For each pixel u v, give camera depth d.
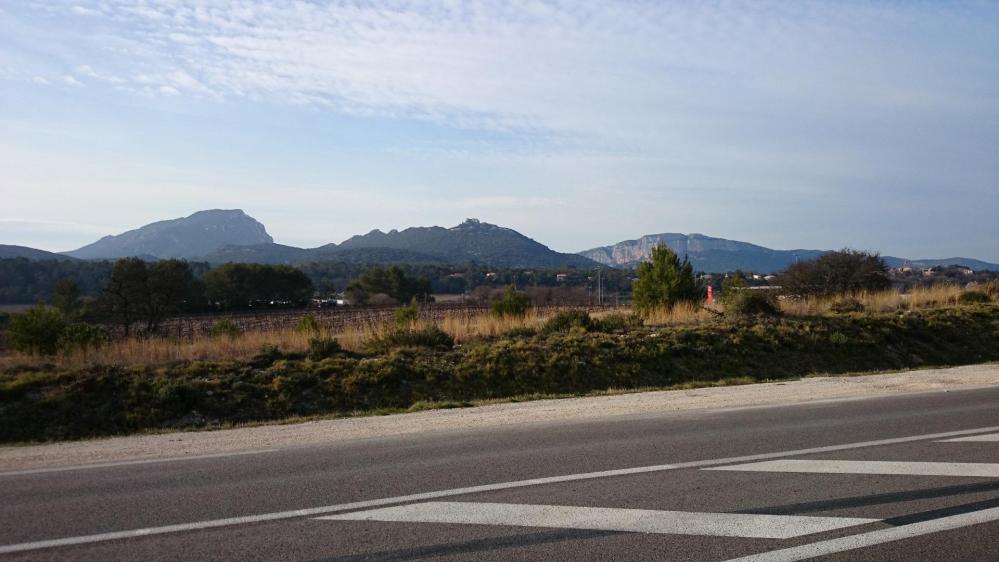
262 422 14.05
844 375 18.66
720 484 7.25
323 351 18.56
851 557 5.33
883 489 7.00
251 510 6.62
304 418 14.12
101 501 7.04
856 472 7.65
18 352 20.14
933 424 10.37
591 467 8.04
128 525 6.24
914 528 5.91
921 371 18.83
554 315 24.91
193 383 15.30
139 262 47.12
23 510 6.76
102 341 20.72
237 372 16.44
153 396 14.61
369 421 12.52
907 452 8.58
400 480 7.62
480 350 18.91
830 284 39.62
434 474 7.85
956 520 6.09
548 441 9.62
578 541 5.67
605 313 28.53
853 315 24.56
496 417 12.16
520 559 5.32
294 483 7.60
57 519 6.45
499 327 23.06
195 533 6.00
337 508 6.62
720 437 9.67
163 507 6.77
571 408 13.06
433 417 12.68
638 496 6.86
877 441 9.23
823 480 7.35
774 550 5.46
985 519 6.10
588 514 6.33
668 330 21.94
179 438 11.23
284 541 5.77
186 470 8.40
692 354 20.22
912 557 5.32
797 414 11.55
